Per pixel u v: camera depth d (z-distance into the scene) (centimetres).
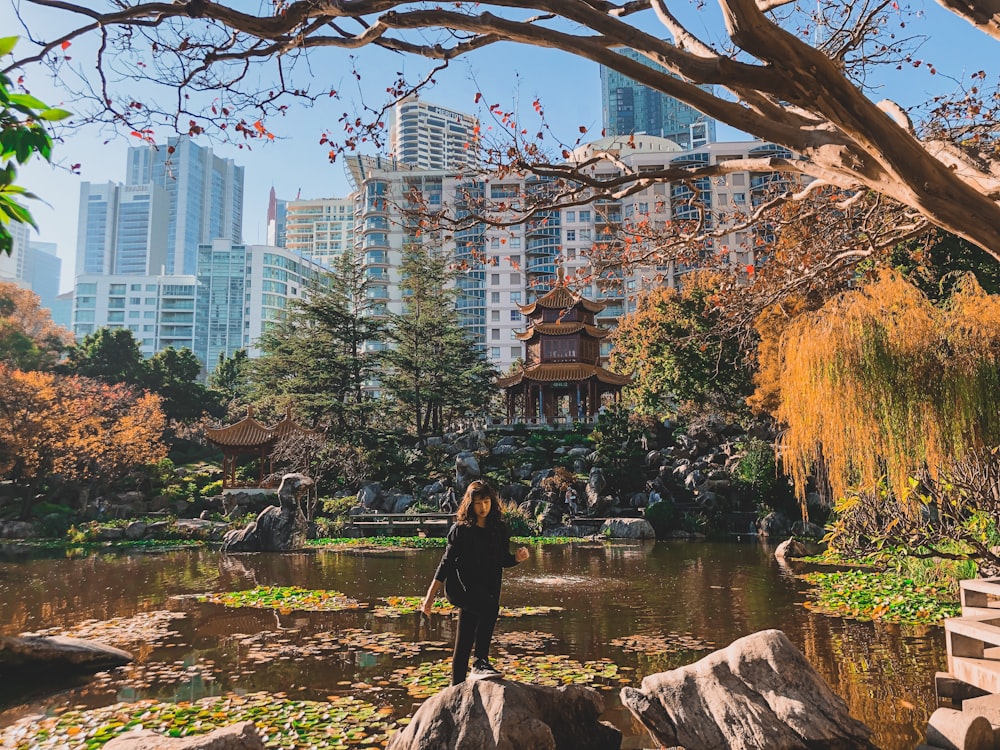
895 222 969
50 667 786
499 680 494
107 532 2869
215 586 1535
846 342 891
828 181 571
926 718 614
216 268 13075
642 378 4581
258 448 3506
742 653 564
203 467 4459
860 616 1090
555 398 5125
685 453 3722
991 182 571
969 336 864
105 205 18400
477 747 449
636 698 559
